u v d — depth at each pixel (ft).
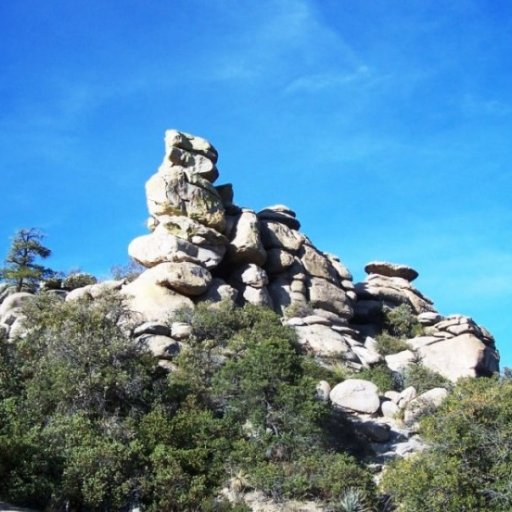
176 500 71.72
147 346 98.43
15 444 69.87
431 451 74.08
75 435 75.10
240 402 86.99
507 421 74.38
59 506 68.80
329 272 157.58
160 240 138.92
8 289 157.99
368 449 90.74
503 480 69.46
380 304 164.35
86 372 85.46
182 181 147.23
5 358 92.27
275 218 163.22
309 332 127.44
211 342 107.04
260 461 79.87
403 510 69.62
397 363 130.41
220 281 138.10
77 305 95.86
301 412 84.12
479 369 136.05
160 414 82.43
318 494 77.25
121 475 72.08
